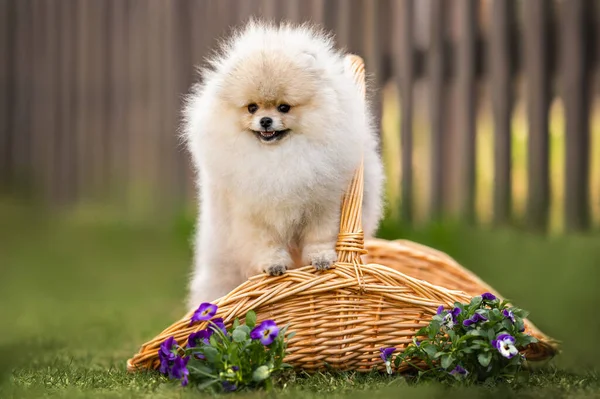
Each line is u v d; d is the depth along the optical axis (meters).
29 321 6.21
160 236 9.71
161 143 10.15
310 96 4.10
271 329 3.57
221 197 4.31
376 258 5.72
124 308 6.75
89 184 11.59
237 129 4.14
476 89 7.00
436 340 3.82
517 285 6.27
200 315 3.77
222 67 4.30
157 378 3.86
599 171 7.24
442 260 5.56
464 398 3.45
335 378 3.79
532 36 6.59
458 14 7.05
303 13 8.12
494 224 6.91
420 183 7.62
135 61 10.58
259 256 4.15
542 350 4.26
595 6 6.46
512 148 6.84
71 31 11.70
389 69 7.54
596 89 6.58
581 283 6.06
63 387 3.75
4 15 12.87
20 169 12.80
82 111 11.60
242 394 3.46
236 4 8.96
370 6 7.57
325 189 4.11
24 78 12.62
